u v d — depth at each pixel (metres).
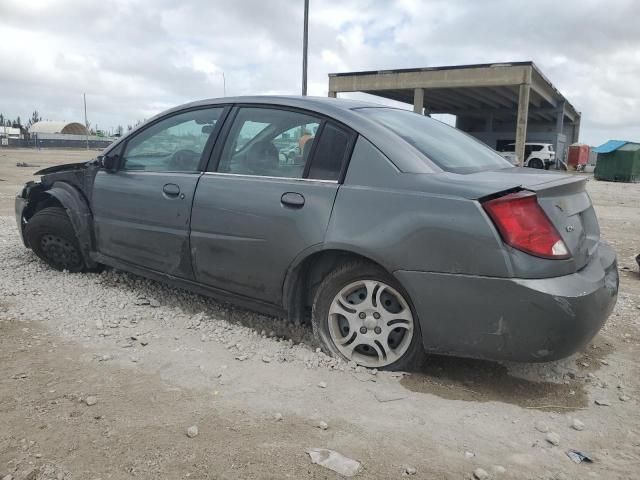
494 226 2.88
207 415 2.82
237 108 4.09
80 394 2.98
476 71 29.72
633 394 3.23
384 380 3.25
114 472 2.34
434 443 2.64
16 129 95.88
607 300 3.08
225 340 3.80
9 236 7.09
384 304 3.33
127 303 4.46
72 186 5.04
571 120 54.62
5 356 3.44
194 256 4.03
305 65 16.41
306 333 3.99
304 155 3.62
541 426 2.80
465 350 3.05
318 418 2.83
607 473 2.45
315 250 3.38
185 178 4.12
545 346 2.88
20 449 2.48
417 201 3.09
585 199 3.48
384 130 3.45
